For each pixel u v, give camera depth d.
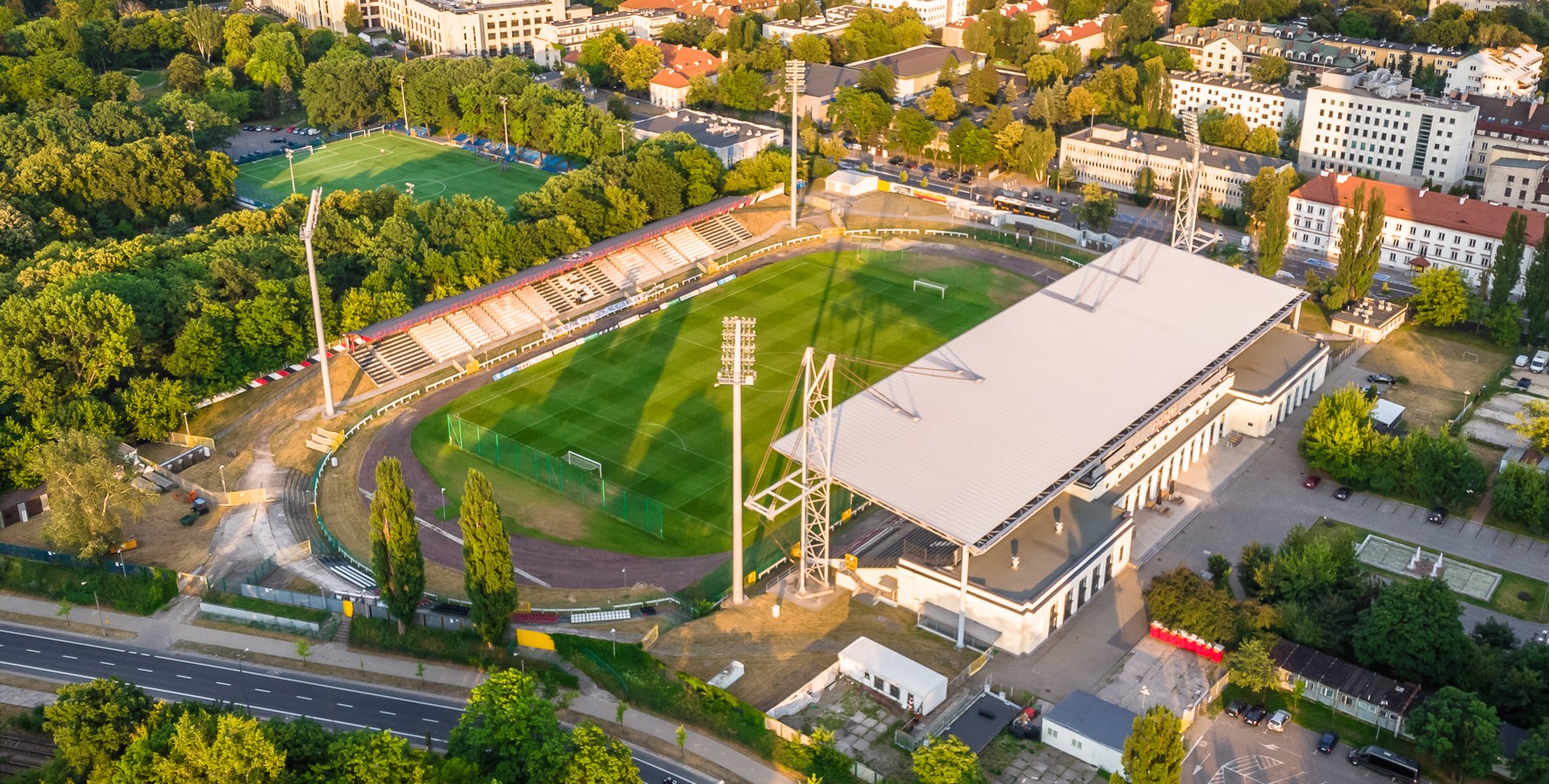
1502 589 196.00
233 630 188.00
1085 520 198.75
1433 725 155.00
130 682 176.12
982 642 182.12
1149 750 141.88
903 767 159.12
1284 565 186.12
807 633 185.62
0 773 158.50
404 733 166.50
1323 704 169.50
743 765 160.25
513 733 149.50
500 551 172.12
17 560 199.12
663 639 183.62
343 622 188.12
